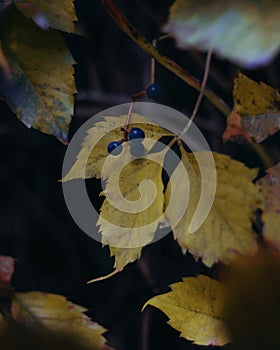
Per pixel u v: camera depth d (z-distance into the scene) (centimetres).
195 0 43
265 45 41
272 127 58
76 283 111
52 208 115
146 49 62
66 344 46
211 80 91
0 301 63
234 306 45
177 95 98
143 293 103
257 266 46
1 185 114
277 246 55
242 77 58
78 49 101
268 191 56
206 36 42
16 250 113
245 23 42
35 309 63
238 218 55
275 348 44
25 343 45
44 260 113
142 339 99
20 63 58
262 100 58
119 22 61
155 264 99
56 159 113
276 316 45
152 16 89
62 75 58
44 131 58
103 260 111
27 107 58
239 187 56
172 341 102
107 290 109
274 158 88
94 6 100
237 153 91
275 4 42
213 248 55
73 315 63
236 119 58
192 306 60
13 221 114
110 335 105
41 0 58
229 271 52
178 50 91
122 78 100
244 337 45
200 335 59
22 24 58
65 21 58
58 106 58
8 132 107
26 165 114
